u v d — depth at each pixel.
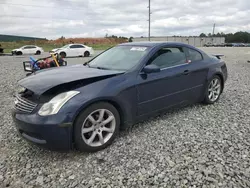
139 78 3.34
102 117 2.98
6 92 6.34
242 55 20.84
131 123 3.37
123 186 2.31
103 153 2.95
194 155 2.84
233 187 2.25
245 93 5.83
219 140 3.23
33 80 3.06
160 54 3.79
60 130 2.61
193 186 2.28
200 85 4.46
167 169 2.57
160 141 3.23
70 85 2.80
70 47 21.61
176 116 4.21
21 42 55.59
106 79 3.06
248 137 3.31
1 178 2.48
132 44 4.16
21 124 2.74
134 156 2.85
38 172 2.58
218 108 4.65
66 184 2.37
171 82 3.81
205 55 4.74
